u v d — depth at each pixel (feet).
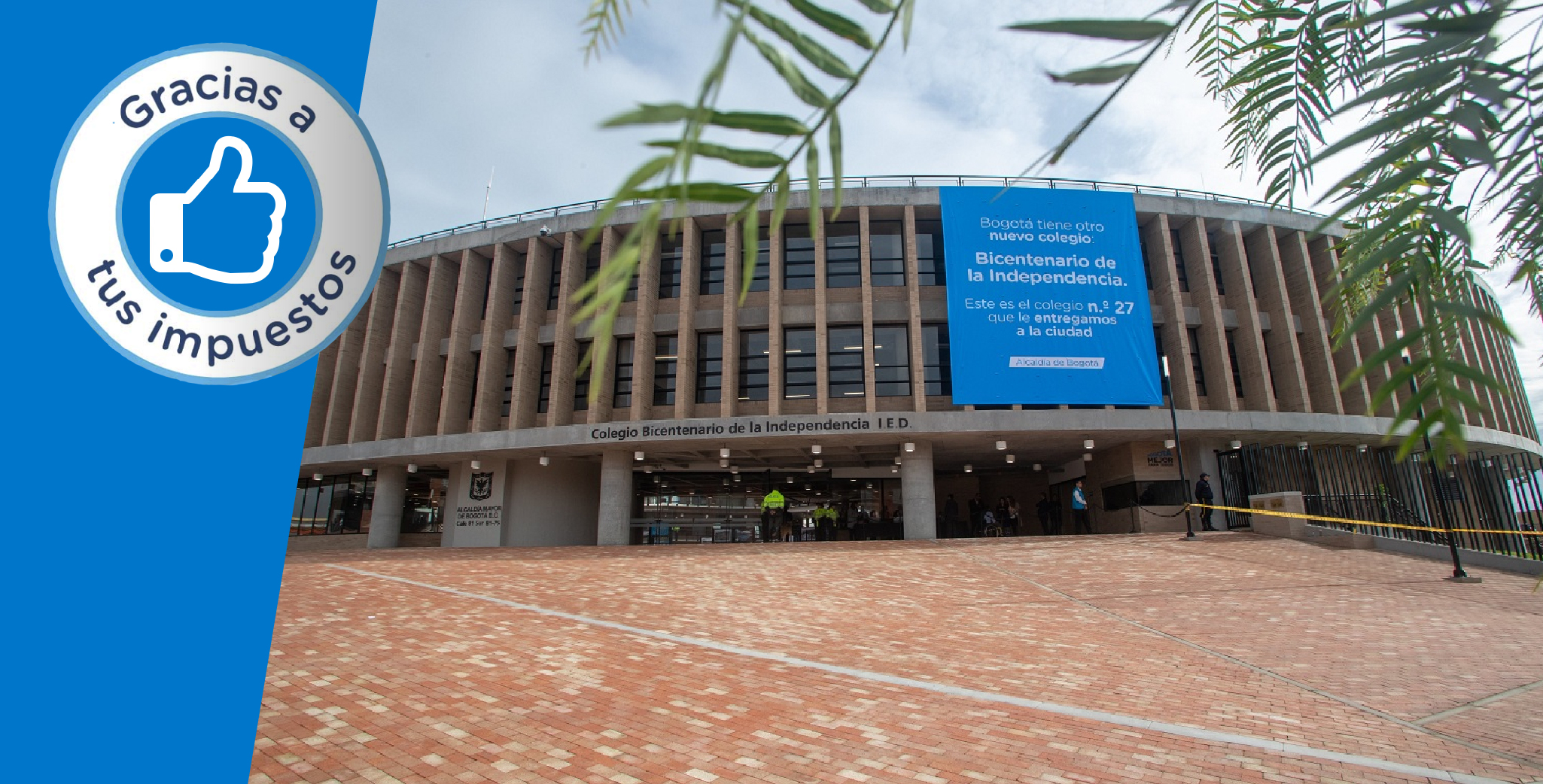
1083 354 72.33
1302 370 76.79
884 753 18.79
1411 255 3.66
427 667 26.68
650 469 92.58
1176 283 78.28
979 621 35.47
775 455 84.64
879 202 79.87
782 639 31.86
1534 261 3.56
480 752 18.80
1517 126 2.54
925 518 72.54
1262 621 34.71
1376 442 77.71
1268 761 18.16
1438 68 2.46
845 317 78.18
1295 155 4.76
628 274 1.40
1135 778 17.25
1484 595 39.17
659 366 82.43
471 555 64.59
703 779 17.26
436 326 90.79
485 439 80.48
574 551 67.67
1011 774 17.47
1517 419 85.51
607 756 18.58
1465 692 23.90
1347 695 23.70
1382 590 41.11
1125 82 2.48
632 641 31.17
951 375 72.43
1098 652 29.45
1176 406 76.54
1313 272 80.43
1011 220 75.20
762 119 1.81
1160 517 75.51
